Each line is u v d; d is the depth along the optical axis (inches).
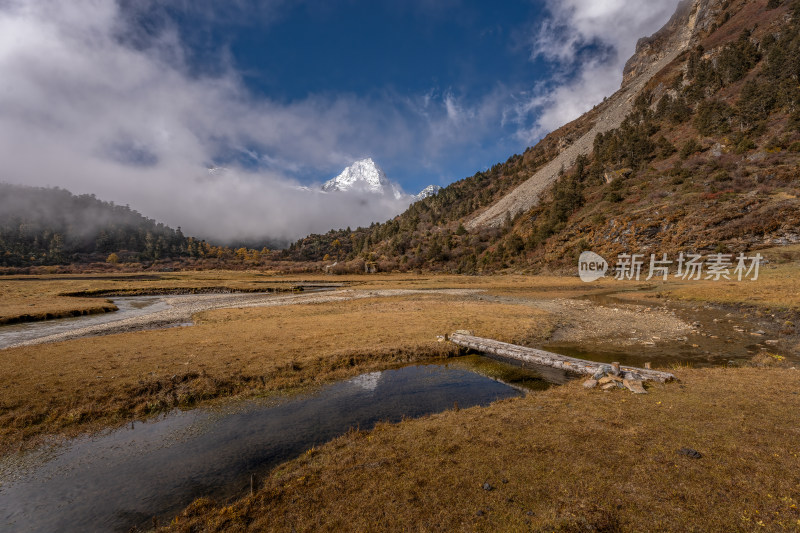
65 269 7524.6
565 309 1680.6
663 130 5649.6
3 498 370.9
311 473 364.5
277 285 3614.7
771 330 1060.5
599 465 336.8
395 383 732.0
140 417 577.6
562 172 7007.9
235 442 484.4
